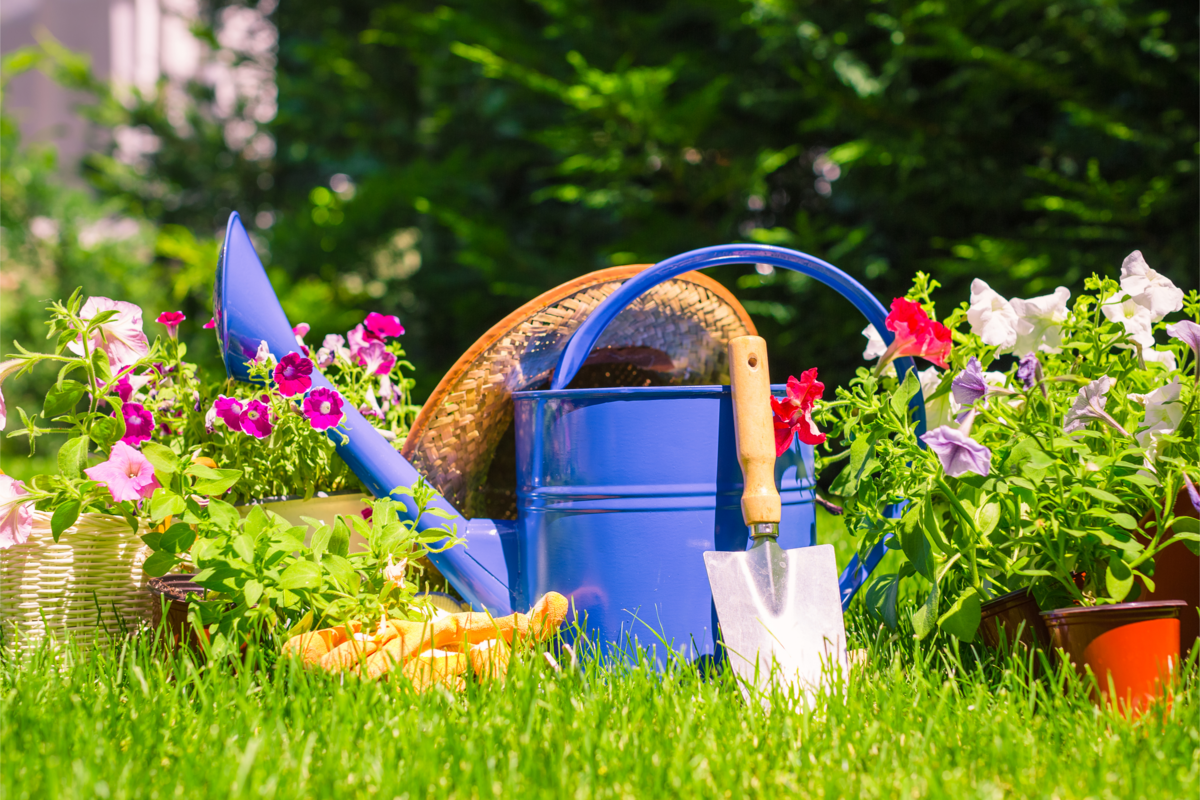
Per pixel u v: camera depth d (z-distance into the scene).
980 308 1.77
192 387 2.03
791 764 1.27
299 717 1.37
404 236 9.69
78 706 1.43
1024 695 1.50
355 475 1.94
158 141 10.64
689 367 2.11
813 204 7.02
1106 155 5.46
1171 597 1.62
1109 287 1.76
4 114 9.20
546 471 1.74
